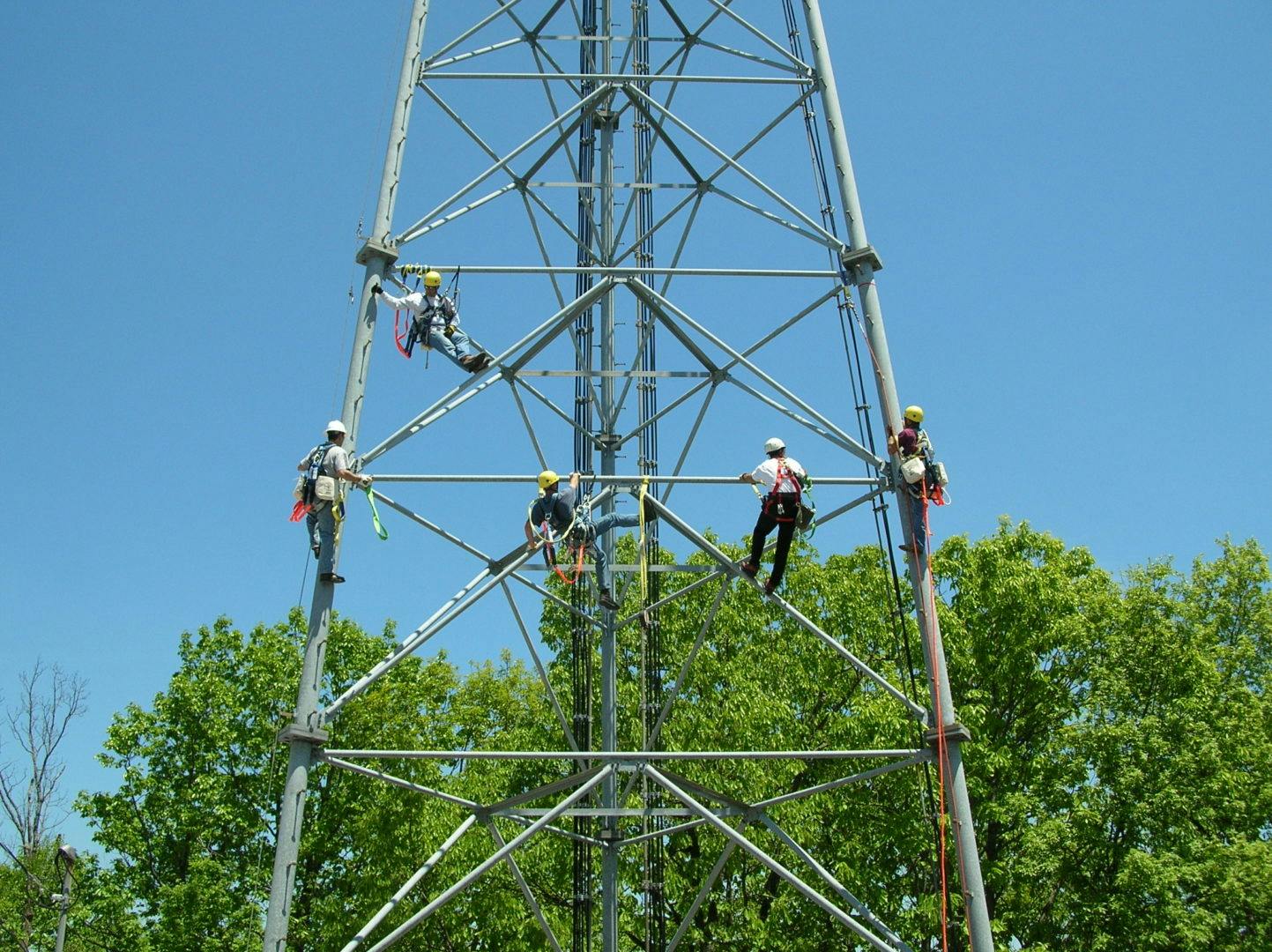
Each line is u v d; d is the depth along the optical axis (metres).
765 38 16.33
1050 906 27.56
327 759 12.72
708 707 28.06
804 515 14.41
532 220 17.30
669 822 26.47
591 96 16.05
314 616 12.95
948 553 30.62
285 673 35.34
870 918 13.10
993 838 28.17
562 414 17.16
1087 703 28.42
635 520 14.89
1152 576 31.75
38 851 36.19
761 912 27.95
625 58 18.05
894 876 26.91
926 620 13.46
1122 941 25.78
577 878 17.70
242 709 35.28
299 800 12.31
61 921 23.52
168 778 34.69
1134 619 29.16
